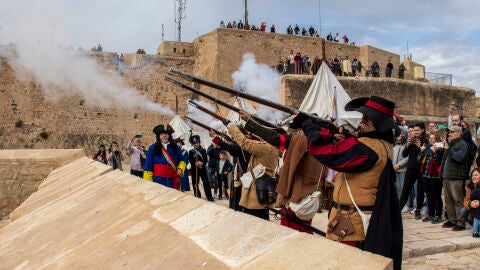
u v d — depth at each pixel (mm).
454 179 7867
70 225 4625
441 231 7746
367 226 3340
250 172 5668
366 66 40875
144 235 3234
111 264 2926
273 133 4754
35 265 3684
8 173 15219
